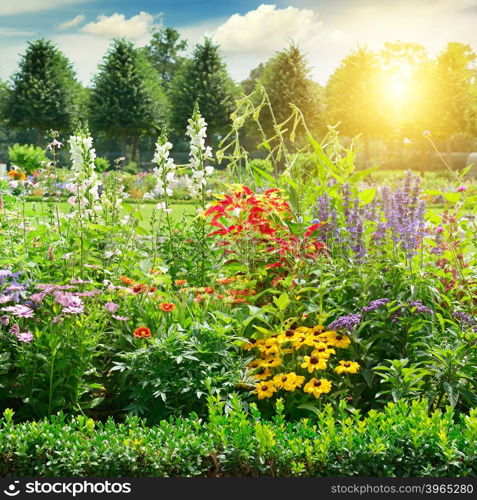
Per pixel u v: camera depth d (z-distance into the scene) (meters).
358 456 2.71
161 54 59.56
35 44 42.72
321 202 4.43
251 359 3.57
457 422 3.35
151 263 4.79
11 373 3.64
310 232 4.25
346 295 4.02
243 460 2.74
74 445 2.79
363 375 3.49
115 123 42.41
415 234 4.06
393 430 2.80
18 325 3.73
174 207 15.33
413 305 3.71
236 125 5.63
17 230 5.04
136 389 3.42
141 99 42.56
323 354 3.39
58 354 3.49
